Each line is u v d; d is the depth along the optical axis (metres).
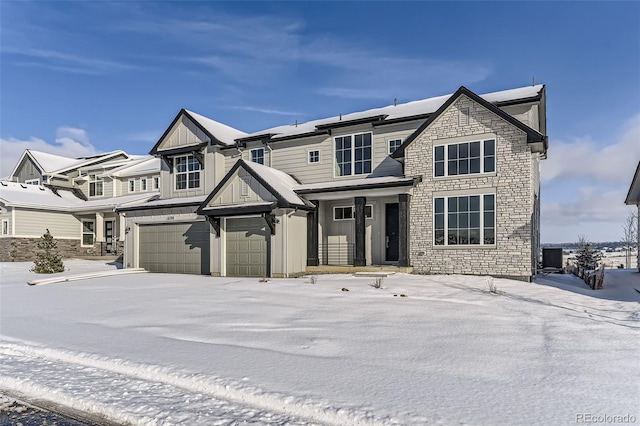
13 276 19.95
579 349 6.45
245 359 6.09
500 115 14.84
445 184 15.80
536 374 5.33
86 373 5.87
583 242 24.67
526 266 14.32
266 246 17.36
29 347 7.20
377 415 4.18
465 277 14.71
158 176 29.59
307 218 18.05
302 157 20.25
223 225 18.23
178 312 9.99
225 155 22.28
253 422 4.22
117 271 19.72
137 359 6.24
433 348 6.55
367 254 17.89
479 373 5.38
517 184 14.59
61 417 4.66
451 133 15.80
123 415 4.50
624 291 12.66
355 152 19.05
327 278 15.40
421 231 16.17
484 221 15.09
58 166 34.00
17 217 27.83
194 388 5.17
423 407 4.35
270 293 12.52
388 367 5.65
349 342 6.95
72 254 30.64
